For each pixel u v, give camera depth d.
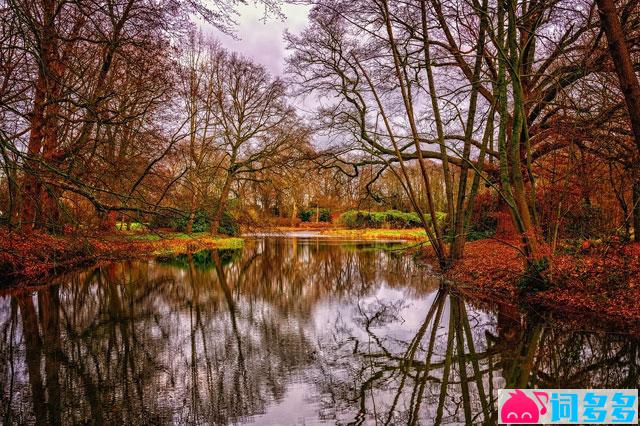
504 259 13.02
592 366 6.03
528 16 9.47
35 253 13.50
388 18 11.98
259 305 11.05
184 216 9.77
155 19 8.67
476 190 14.62
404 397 5.30
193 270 17.12
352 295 12.50
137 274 15.62
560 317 8.20
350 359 6.70
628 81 5.98
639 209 12.62
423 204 43.41
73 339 7.73
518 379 5.75
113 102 13.24
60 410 4.93
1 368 6.30
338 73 15.07
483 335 7.76
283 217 55.06
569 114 10.82
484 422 4.60
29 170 6.93
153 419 4.74
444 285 12.95
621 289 8.21
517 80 9.42
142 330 8.40
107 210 8.77
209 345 7.49
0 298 10.84
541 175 11.38
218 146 27.84
